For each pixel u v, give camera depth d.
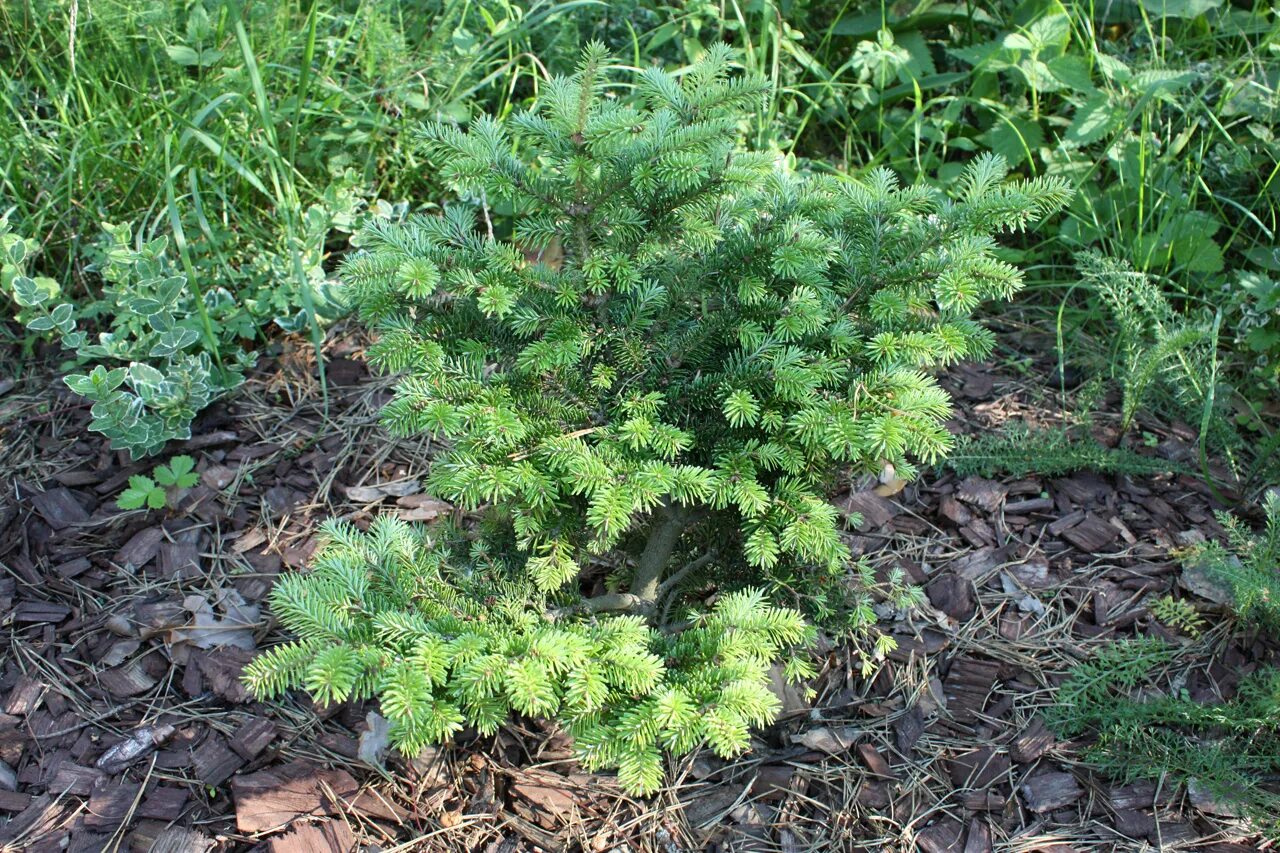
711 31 3.78
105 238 2.97
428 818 2.07
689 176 1.74
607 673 1.67
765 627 1.81
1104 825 2.11
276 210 3.26
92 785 2.12
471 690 1.59
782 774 2.19
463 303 1.93
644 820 2.10
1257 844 2.07
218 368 3.02
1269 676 2.29
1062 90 3.63
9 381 3.06
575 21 3.73
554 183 1.86
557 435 1.83
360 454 2.90
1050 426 3.04
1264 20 3.67
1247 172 3.46
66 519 2.68
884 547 2.70
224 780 2.13
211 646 2.38
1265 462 2.86
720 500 1.76
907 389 1.78
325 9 3.59
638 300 1.89
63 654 2.36
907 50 3.80
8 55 3.44
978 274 1.84
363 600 1.76
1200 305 3.39
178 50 3.11
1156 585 2.60
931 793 2.17
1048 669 2.41
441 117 3.32
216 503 2.74
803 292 1.85
